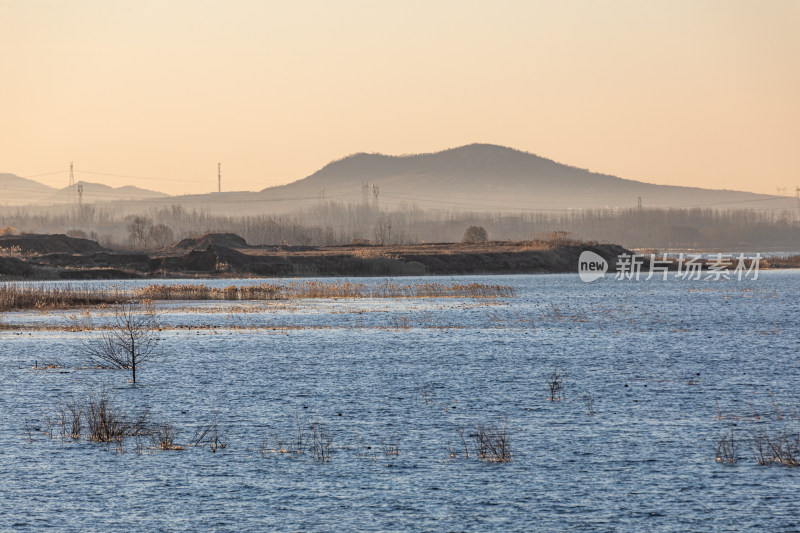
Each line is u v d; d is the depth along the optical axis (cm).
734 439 6100
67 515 4581
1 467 5453
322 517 4547
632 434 6266
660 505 4700
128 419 6875
